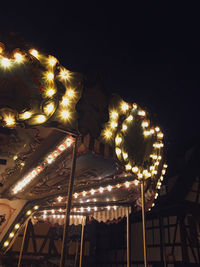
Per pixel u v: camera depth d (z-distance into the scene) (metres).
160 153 7.72
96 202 10.30
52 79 4.15
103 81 5.07
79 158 5.48
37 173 6.40
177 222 13.24
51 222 11.79
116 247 17.61
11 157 6.22
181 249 12.41
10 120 3.95
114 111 5.31
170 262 12.72
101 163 5.94
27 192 7.54
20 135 5.49
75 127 4.44
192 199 14.06
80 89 4.54
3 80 3.83
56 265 15.68
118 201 9.83
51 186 7.32
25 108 3.92
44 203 8.66
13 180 7.21
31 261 15.57
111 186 7.49
